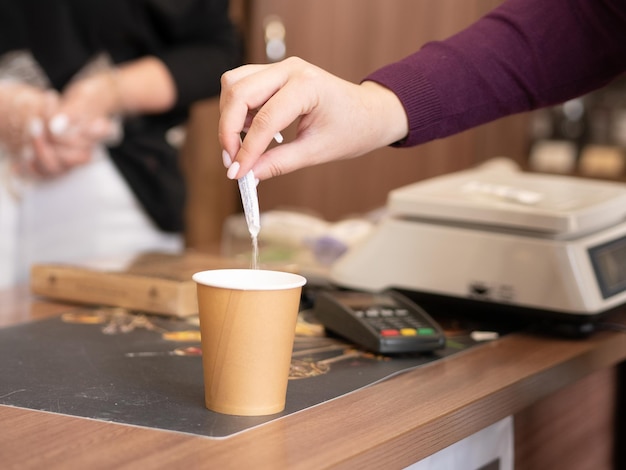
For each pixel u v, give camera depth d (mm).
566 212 1186
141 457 694
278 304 785
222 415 799
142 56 1948
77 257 1901
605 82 1136
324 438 746
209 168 3432
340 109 932
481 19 1131
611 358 1150
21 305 1278
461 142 4070
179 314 1206
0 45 1846
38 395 847
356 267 1312
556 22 1092
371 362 1010
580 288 1151
